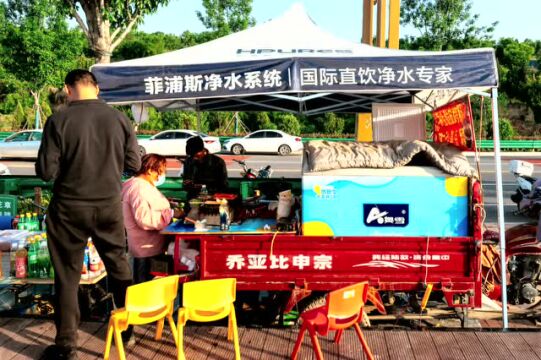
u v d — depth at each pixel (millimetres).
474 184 4605
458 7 36594
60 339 3889
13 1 30906
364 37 11023
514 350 4227
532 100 38812
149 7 14766
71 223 3738
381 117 6434
